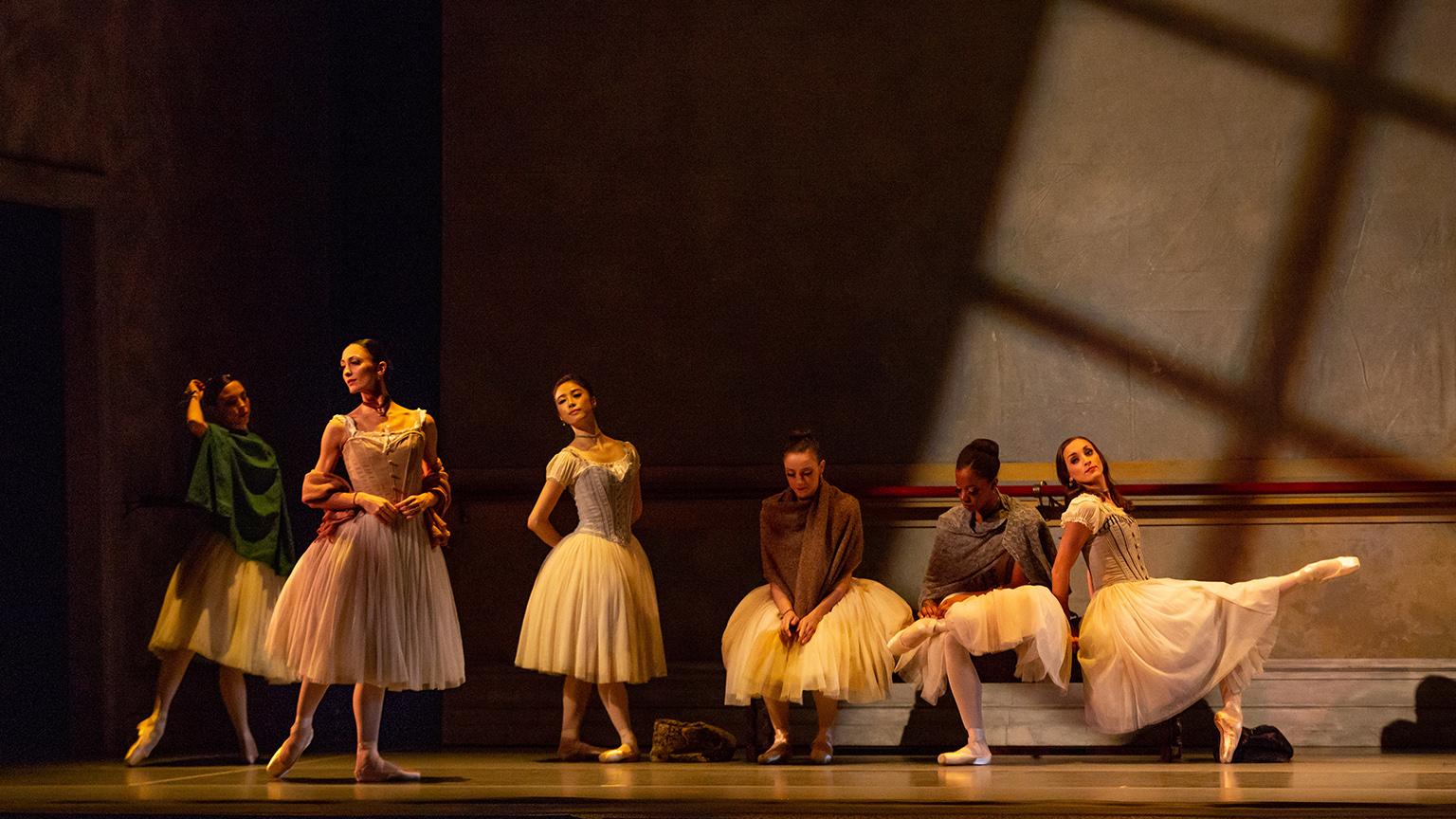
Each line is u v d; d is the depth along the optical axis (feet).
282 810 32.83
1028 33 52.26
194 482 46.80
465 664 52.80
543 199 53.78
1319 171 50.80
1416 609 49.42
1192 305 51.11
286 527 48.65
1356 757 45.32
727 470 52.29
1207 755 46.42
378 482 40.01
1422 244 50.29
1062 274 51.65
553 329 53.42
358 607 38.83
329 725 59.31
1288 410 50.49
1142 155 51.52
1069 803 32.27
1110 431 51.19
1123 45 51.80
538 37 54.08
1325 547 49.96
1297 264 50.75
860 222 52.54
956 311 52.01
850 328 52.34
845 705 50.62
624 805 32.71
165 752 51.72
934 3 52.65
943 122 52.39
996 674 44.75
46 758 49.29
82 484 51.01
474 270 53.83
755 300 52.75
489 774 41.16
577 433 46.50
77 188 50.80
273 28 58.65
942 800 32.91
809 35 53.06
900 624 45.27
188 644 46.06
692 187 53.21
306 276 59.67
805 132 52.90
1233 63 51.31
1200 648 42.88
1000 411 51.62
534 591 45.60
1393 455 50.01
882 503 51.49
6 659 53.98
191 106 55.01
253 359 56.95
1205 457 50.78
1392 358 50.24
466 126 54.19
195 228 54.90
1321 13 51.01
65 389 51.42
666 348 52.95
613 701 45.44
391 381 60.80
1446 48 50.44
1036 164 51.93
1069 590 48.65
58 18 50.93
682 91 53.42
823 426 52.21
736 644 45.47
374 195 61.31
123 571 51.42
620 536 45.93
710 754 45.60
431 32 61.31
